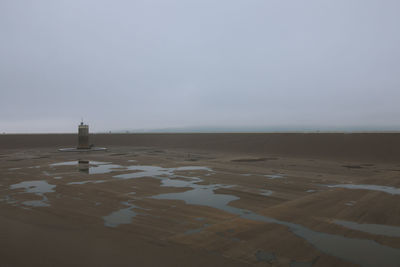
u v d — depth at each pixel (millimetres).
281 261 3979
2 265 3752
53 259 3949
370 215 6223
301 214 6254
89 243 4531
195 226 5414
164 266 3771
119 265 3787
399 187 9336
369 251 4355
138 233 5012
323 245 4562
